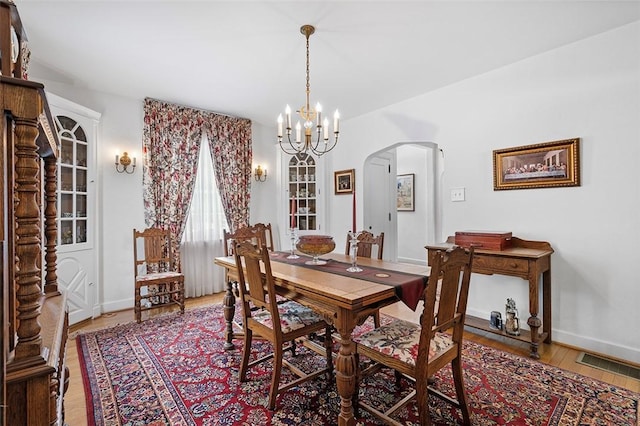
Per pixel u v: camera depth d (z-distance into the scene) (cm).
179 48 249
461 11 205
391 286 169
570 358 235
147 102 360
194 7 199
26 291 94
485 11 205
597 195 239
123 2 193
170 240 361
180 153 384
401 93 346
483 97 299
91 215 326
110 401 184
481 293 305
